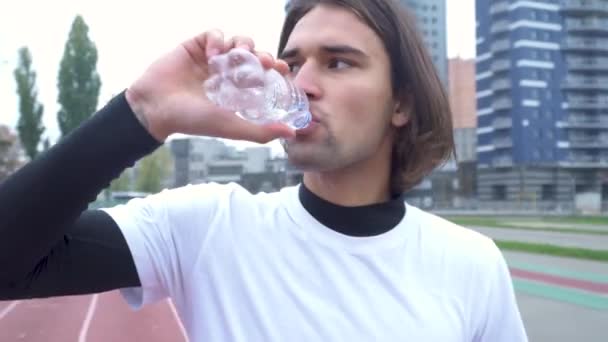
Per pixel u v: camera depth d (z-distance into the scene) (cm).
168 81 102
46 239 98
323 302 122
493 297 136
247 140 104
